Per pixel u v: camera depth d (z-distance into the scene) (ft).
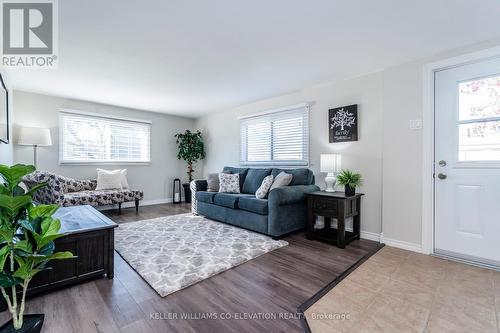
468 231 7.78
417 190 8.59
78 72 9.95
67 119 14.14
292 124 13.09
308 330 4.51
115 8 5.86
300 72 10.02
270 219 9.77
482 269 7.11
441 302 5.41
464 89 7.89
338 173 10.94
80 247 6.08
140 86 11.78
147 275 6.54
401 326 4.62
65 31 6.86
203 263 7.32
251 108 15.20
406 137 8.85
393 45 7.72
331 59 8.77
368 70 9.80
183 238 9.66
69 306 5.20
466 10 5.93
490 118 7.44
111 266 6.47
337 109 11.00
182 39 7.36
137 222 12.19
